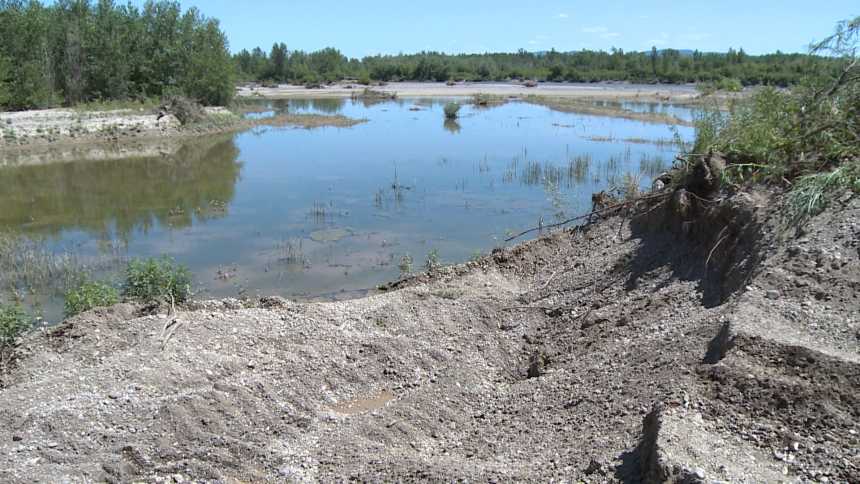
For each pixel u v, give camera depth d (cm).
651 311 654
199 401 593
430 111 4216
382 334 756
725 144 788
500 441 517
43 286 1069
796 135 724
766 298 529
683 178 813
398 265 1157
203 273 1127
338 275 1110
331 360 693
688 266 709
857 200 585
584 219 1248
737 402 426
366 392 652
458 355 707
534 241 1019
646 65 7975
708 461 375
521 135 2875
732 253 649
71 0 4031
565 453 460
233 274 1121
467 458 499
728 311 538
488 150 2431
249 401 607
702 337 522
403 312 804
